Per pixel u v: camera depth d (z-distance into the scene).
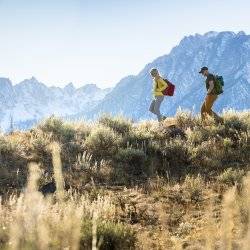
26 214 3.62
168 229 9.34
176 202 11.34
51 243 4.93
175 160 15.30
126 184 13.37
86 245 7.11
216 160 14.86
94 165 14.79
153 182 13.21
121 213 10.39
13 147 15.50
